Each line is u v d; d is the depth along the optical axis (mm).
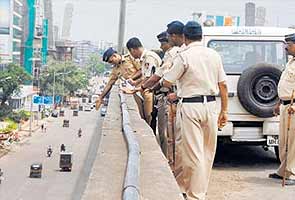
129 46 8906
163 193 4465
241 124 8148
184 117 5941
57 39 132250
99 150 5926
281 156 7387
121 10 23797
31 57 89562
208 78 5898
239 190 6824
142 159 5656
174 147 6562
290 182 7172
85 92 103562
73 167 33062
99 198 4172
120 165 5246
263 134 8133
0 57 70750
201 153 5953
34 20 90000
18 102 72375
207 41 8602
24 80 71438
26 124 70500
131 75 9891
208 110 5906
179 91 6020
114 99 11586
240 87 7934
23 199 30828
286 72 7203
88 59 132250
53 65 97750
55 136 61656
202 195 6000
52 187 31406
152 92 8430
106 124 8125
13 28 80875
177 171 6211
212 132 5988
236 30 8625
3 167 42344
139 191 4285
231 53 8531
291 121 7180
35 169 37156
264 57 8570
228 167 8203
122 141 6582
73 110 85000
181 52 5961
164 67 6578
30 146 55062
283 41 8578
